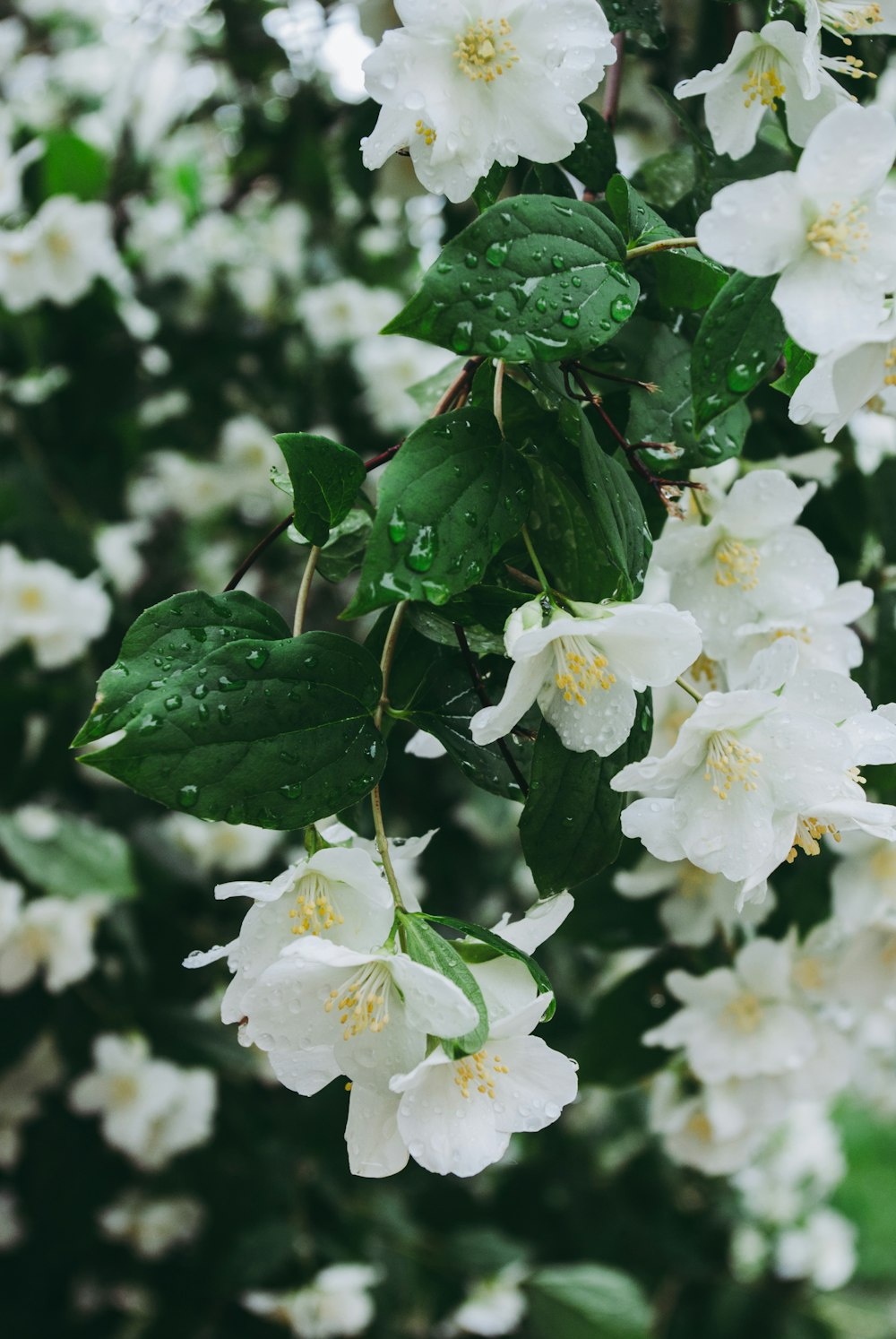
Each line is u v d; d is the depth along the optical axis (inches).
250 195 49.2
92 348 41.9
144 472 51.4
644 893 26.1
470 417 18.4
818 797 18.6
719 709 18.3
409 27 18.8
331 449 18.8
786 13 19.8
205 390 48.1
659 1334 44.6
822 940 25.6
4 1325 40.4
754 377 18.4
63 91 51.4
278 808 18.2
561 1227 47.9
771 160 23.1
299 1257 40.2
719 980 25.3
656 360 20.9
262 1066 40.0
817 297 18.0
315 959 17.7
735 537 21.8
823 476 24.4
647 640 18.2
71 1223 40.9
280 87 42.3
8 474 39.9
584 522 19.3
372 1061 18.2
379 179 31.5
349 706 18.5
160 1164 38.9
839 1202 94.9
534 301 18.1
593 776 18.9
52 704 37.2
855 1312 47.1
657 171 23.3
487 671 20.0
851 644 22.0
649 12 21.6
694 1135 29.9
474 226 18.0
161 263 47.7
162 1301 40.6
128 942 38.3
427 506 18.0
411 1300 42.6
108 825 41.9
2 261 37.7
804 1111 58.2
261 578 49.3
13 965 35.0
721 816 18.7
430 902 43.1
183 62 45.6
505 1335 42.0
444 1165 18.0
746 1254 52.1
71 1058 38.3
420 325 17.9
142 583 51.4
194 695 18.1
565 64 18.9
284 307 49.8
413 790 43.1
